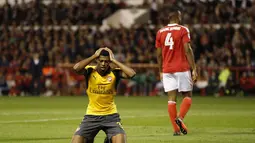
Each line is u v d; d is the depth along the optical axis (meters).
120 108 66.19
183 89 40.06
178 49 40.22
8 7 112.44
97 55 29.64
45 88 99.62
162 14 105.25
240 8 105.75
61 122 48.94
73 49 100.75
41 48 101.75
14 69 100.69
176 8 40.94
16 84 99.81
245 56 96.12
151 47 99.75
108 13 111.25
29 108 66.31
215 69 95.19
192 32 99.12
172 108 40.03
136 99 85.38
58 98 89.06
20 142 36.34
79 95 98.88
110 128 29.69
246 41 97.31
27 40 104.56
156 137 38.53
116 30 102.62
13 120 50.69
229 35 98.88
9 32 107.31
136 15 110.88
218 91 94.56
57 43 102.25
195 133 40.78
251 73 95.00
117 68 30.08
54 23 110.62
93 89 29.81
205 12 105.44
